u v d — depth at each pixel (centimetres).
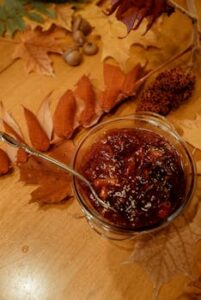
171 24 34
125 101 32
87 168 27
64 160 30
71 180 28
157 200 26
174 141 28
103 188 26
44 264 28
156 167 26
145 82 32
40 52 33
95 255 28
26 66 33
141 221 26
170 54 33
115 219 26
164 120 30
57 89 32
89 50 33
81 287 27
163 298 26
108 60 33
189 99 31
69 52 33
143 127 29
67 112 31
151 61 33
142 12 28
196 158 29
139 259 27
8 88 33
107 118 31
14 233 28
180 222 28
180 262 27
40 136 30
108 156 27
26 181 29
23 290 27
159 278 27
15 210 29
